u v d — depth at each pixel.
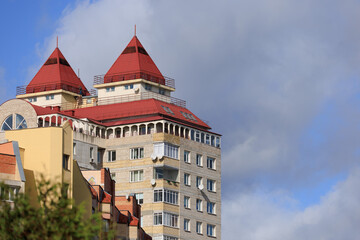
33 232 74.62
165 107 193.88
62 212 75.62
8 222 74.94
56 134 98.94
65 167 100.19
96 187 117.06
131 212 136.50
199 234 187.50
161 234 179.50
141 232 139.62
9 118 178.38
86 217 105.38
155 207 181.00
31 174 97.50
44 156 98.12
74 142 178.88
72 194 99.94
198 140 192.25
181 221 184.00
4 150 96.88
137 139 184.88
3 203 77.44
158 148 183.12
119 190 183.88
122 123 187.00
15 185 93.81
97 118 191.25
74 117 182.12
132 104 193.50
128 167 184.00
